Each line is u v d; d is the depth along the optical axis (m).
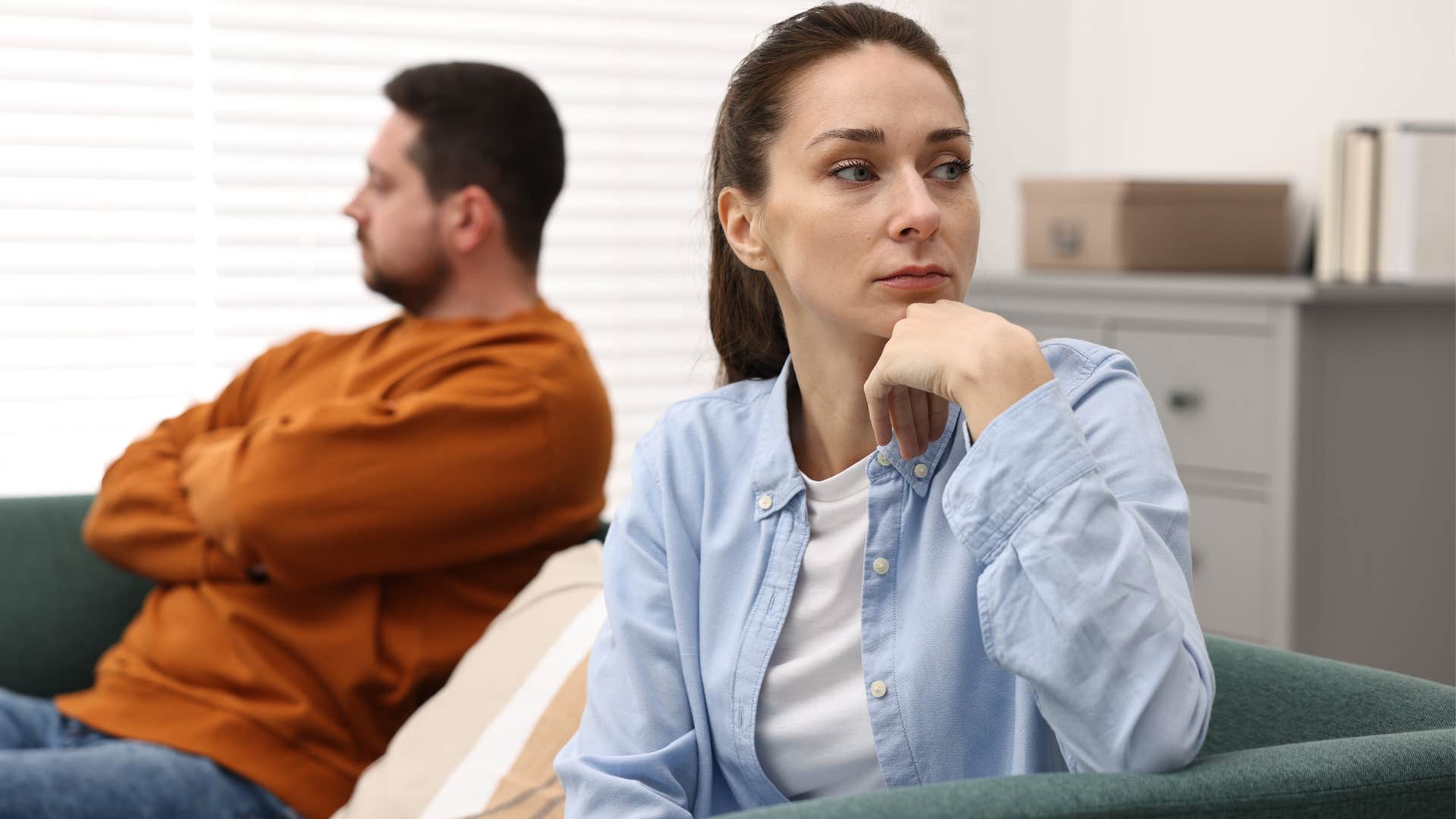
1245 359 2.85
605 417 2.27
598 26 3.74
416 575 2.17
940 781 1.27
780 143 1.29
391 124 2.33
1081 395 1.27
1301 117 3.43
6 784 1.92
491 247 2.33
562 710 1.80
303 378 2.38
